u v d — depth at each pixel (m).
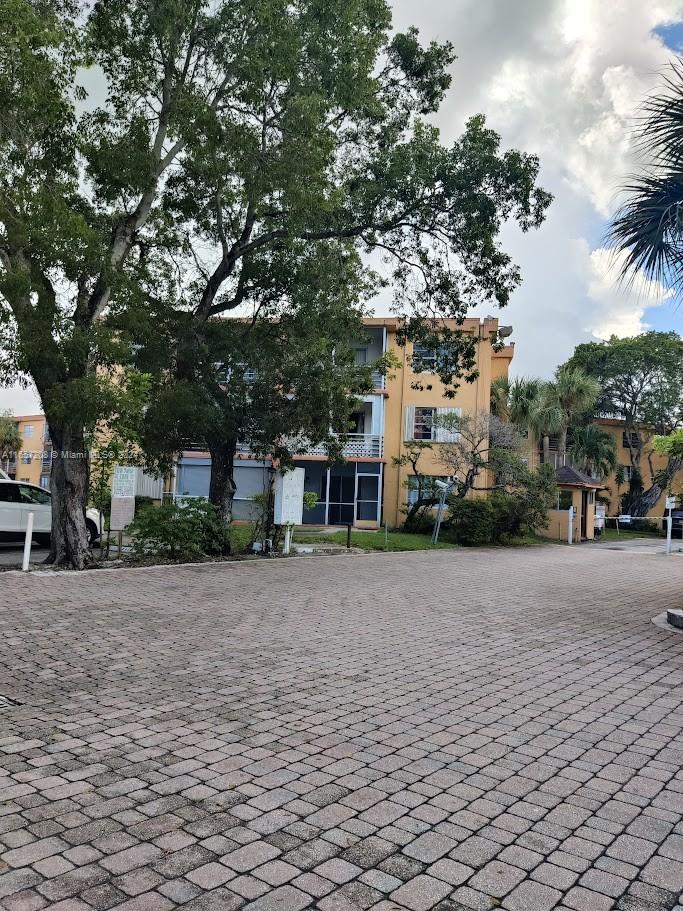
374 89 14.55
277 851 3.15
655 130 8.69
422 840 3.28
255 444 16.44
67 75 11.47
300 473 16.69
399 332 18.06
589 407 35.47
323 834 3.32
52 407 11.53
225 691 5.70
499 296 16.45
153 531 14.45
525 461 25.47
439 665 6.78
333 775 4.02
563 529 29.50
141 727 4.78
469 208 15.10
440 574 14.41
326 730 4.81
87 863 3.00
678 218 8.52
